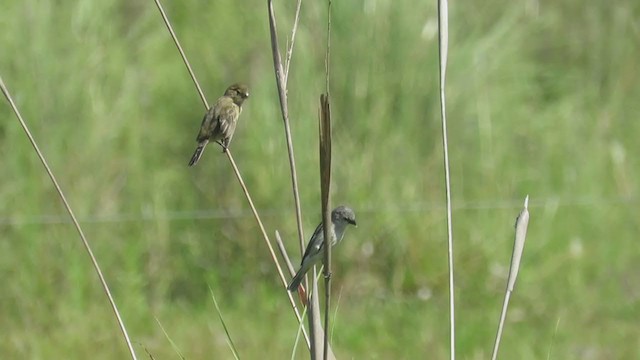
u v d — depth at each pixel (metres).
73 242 13.93
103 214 14.33
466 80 15.58
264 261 14.54
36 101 14.35
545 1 19.28
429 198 14.86
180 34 15.91
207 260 14.64
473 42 15.88
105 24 15.32
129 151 14.76
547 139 16.22
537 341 13.26
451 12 16.38
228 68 15.50
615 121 17.12
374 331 13.35
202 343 12.94
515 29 16.92
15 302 13.59
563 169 15.88
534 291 14.43
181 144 15.21
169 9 16.08
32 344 12.93
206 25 15.82
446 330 13.46
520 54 17.02
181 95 15.43
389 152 14.86
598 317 14.08
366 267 14.41
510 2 17.39
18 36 14.56
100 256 14.00
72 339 13.00
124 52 15.27
